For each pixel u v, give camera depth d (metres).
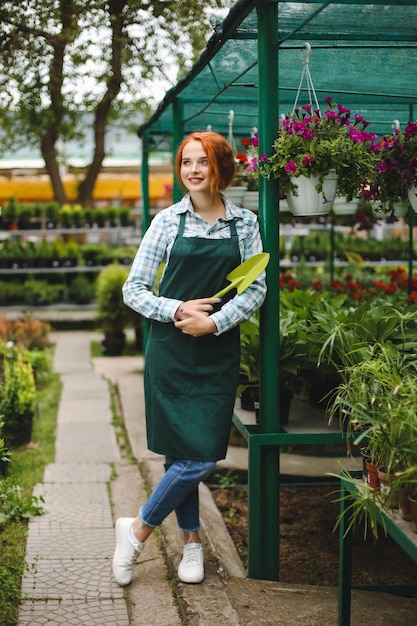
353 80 3.72
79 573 2.99
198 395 2.61
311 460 4.73
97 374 7.62
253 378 3.38
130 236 14.70
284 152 2.67
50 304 11.69
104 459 4.68
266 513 2.91
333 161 2.67
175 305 2.55
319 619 2.56
